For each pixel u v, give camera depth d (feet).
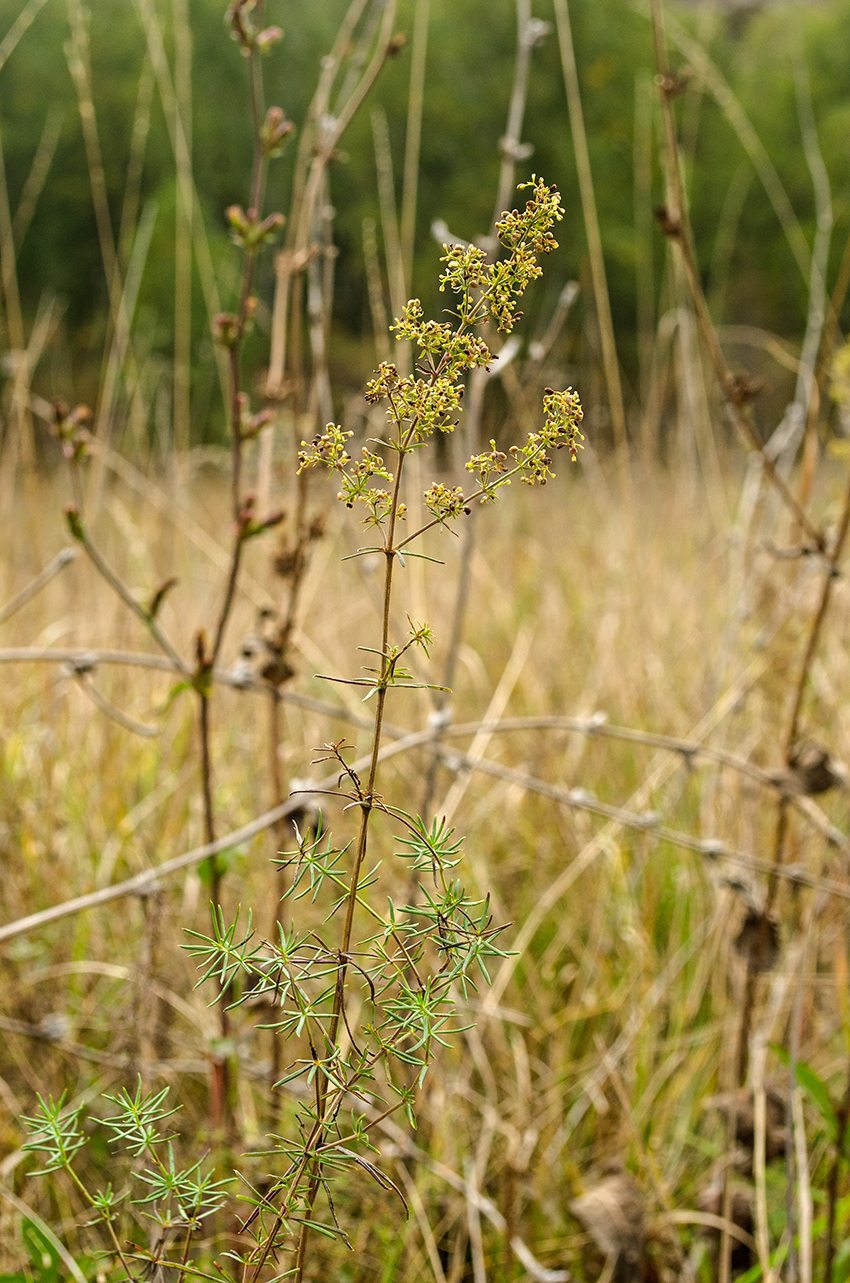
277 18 33.58
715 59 69.72
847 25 72.74
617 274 62.08
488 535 17.13
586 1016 7.62
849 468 6.16
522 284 3.73
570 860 9.40
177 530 12.18
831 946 8.37
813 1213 6.21
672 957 8.01
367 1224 5.77
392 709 11.23
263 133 5.48
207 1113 6.57
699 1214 6.00
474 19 64.95
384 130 8.79
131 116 54.95
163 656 11.02
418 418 3.75
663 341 12.75
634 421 17.93
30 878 7.95
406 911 3.92
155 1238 4.57
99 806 9.08
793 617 8.84
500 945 8.25
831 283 57.82
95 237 59.26
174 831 8.85
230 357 5.55
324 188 7.14
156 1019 6.73
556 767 10.44
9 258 10.46
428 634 3.84
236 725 10.13
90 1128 6.42
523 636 10.69
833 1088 7.24
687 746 6.73
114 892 5.86
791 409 9.55
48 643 10.99
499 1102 7.33
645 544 14.21
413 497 9.15
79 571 11.95
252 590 10.30
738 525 10.44
